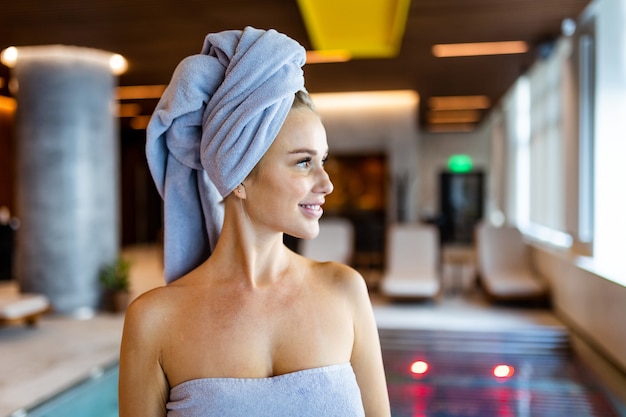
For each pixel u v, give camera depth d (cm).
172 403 87
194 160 98
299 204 88
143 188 1784
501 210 1505
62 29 670
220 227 104
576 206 684
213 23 653
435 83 1055
